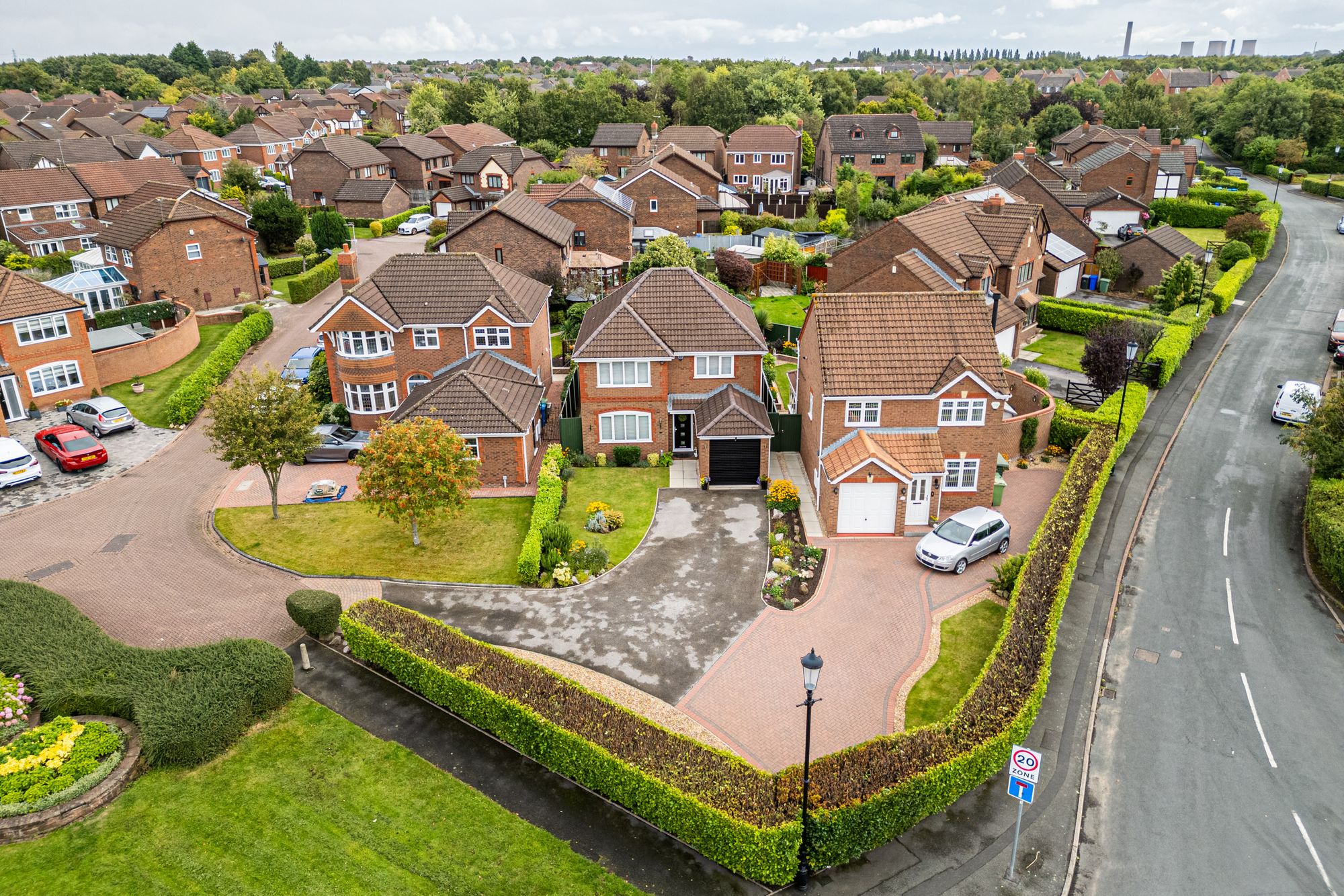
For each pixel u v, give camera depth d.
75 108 158.75
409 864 20.83
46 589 30.66
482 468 41.53
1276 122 129.62
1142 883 20.61
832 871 20.98
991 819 22.53
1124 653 29.11
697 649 29.41
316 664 28.84
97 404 47.97
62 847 21.09
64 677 25.47
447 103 158.25
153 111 164.12
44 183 83.62
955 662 28.69
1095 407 49.12
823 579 33.69
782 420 45.34
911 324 38.94
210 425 49.00
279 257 86.44
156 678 25.55
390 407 47.19
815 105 144.12
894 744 22.67
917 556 34.34
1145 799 23.11
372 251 90.88
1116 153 97.69
